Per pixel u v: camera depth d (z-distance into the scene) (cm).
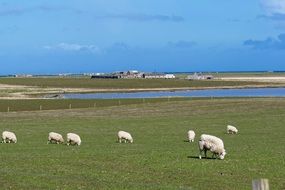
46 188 2675
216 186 2823
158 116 8225
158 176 3120
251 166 3484
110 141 5225
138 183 2850
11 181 2845
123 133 5166
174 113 8619
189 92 17588
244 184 2875
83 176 3083
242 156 3956
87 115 8494
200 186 2822
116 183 2836
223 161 3700
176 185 2838
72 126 6862
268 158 3838
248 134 5825
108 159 3812
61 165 3531
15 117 8181
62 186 2730
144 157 3900
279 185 2853
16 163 3606
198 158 3850
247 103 9712
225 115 8181
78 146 4794
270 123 6994
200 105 9606
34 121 7581
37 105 10756
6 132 5172
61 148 4616
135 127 6700
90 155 4031
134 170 3334
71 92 17325
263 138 5409
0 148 4631
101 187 2705
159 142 5109
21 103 11106
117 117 8150
